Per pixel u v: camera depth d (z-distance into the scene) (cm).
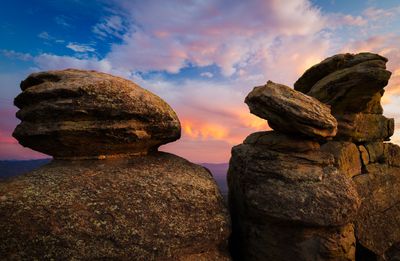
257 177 1812
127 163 1772
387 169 2455
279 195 1675
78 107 1614
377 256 2036
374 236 2091
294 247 1634
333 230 1642
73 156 1736
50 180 1505
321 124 1741
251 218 1825
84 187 1485
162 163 1864
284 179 1725
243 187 1895
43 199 1371
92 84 1661
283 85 1906
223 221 1664
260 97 1828
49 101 1633
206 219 1606
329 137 1825
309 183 1686
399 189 2428
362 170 2347
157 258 1395
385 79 2202
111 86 1708
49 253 1226
